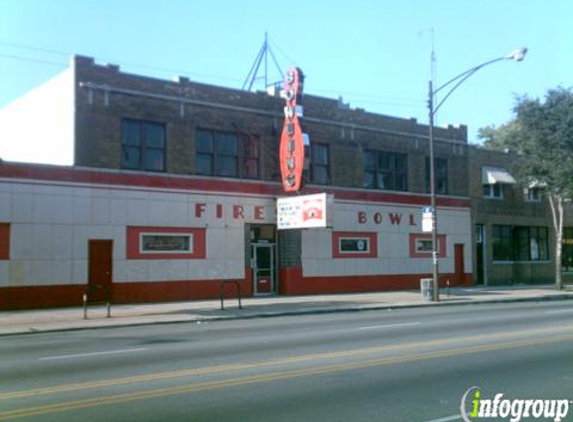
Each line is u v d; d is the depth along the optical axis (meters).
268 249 29.78
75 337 16.30
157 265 25.73
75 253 23.77
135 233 25.23
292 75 28.23
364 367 10.83
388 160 34.09
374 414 7.72
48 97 25.94
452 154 37.09
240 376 10.09
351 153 32.28
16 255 22.55
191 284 26.59
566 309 23.75
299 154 27.83
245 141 28.80
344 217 31.72
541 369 10.60
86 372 10.68
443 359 11.63
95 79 24.66
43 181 23.20
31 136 27.39
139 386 9.39
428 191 35.72
